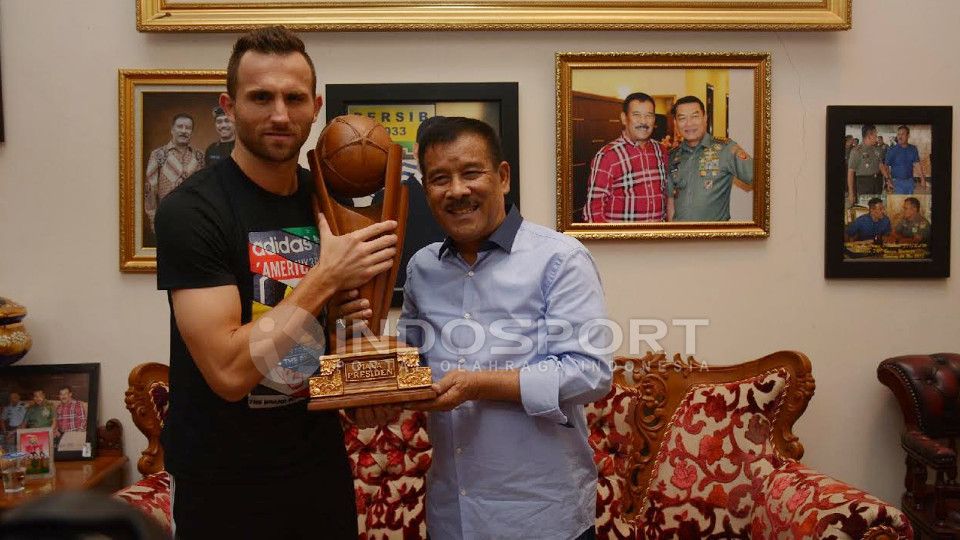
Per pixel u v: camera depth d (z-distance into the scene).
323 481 1.73
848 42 2.95
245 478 1.64
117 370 2.87
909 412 2.79
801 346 2.97
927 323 2.99
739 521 2.62
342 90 2.82
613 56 2.86
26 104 2.83
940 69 2.97
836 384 2.98
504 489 1.73
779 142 2.95
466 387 1.64
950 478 2.66
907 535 2.06
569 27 2.84
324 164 1.69
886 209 2.95
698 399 2.76
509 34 2.88
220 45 2.84
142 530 0.40
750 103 2.90
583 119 2.88
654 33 2.91
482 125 1.72
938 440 2.88
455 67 2.88
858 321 2.98
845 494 2.18
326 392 1.59
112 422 2.83
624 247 2.93
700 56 2.88
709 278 2.95
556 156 2.87
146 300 2.86
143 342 2.87
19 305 2.74
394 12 2.82
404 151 2.85
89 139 2.84
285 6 2.81
